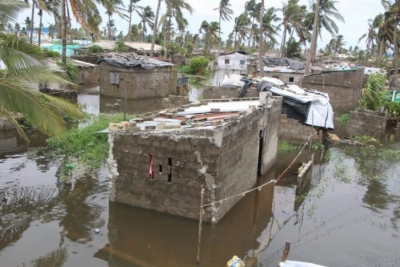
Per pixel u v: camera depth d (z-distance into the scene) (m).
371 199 14.94
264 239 11.54
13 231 11.16
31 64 9.49
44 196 13.45
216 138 10.99
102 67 33.66
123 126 12.23
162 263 10.06
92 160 16.95
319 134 21.89
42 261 9.79
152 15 69.94
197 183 11.48
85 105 28.19
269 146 17.23
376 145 23.05
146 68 33.06
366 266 10.20
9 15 9.96
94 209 12.66
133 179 12.35
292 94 22.16
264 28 62.41
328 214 13.45
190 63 60.53
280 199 14.66
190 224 11.71
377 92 28.44
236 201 13.41
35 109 9.60
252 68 42.72
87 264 9.78
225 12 75.88
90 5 23.73
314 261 10.34
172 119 13.75
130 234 11.28
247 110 14.41
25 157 17.19
